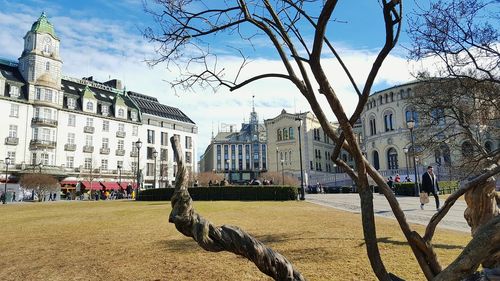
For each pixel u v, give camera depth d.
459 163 11.47
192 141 87.38
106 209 19.89
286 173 82.75
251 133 121.75
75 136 65.25
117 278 5.70
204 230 1.73
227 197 26.83
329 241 7.97
